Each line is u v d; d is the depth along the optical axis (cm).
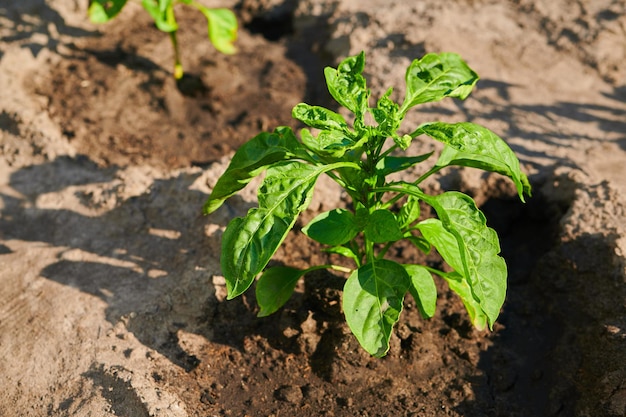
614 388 105
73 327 113
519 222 125
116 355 110
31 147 132
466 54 140
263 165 104
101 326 113
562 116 133
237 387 109
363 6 150
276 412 107
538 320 115
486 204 124
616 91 137
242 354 112
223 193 105
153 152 132
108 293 116
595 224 116
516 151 127
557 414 107
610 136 130
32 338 112
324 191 123
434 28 144
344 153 104
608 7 147
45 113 135
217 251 118
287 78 144
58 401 107
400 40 143
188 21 153
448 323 114
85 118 136
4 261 120
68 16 150
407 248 121
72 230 123
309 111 101
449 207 100
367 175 104
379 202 107
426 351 111
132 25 151
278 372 110
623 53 141
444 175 124
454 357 112
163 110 138
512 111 133
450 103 134
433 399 109
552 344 113
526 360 112
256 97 141
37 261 120
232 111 139
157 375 109
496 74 138
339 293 112
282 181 99
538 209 124
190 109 139
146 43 148
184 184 125
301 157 104
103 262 120
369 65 139
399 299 100
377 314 100
